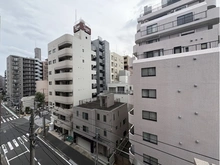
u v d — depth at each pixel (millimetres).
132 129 12672
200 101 8227
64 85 21406
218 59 7602
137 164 11016
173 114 9312
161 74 9867
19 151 16953
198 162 4621
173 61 9305
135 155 11273
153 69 10375
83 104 21125
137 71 11273
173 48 11055
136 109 11352
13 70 48781
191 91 8570
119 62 43188
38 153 16422
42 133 22625
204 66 8078
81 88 23172
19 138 20797
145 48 12695
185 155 8789
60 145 18719
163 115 9789
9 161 14766
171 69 9398
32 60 55094
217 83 7633
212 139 7797
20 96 49688
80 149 17641
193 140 8484
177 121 9141
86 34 24844
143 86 10914
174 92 9273
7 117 33188
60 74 22062
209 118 7906
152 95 10438
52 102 24234
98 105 20094
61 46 22672
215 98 7707
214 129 7734
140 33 14117
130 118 12188
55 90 23328
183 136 8875
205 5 10695
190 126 8609
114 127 16609
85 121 17578
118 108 17859
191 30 11453
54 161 14820
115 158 14836
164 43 11508
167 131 9570
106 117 15953
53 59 23859
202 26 10883
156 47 11961
